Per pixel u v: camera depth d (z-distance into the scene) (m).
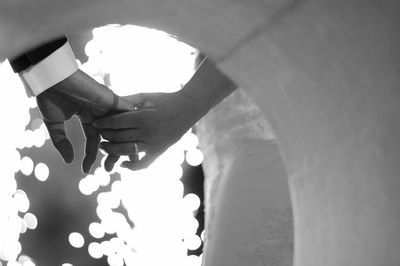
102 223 2.32
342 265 0.85
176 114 1.31
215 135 1.42
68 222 2.77
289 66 0.88
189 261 2.31
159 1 0.79
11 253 2.27
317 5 0.75
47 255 2.75
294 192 0.99
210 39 0.90
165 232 2.30
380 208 0.80
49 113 1.31
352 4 0.72
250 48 0.90
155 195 2.29
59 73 1.23
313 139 0.92
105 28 2.10
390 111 0.76
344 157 0.87
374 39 0.73
